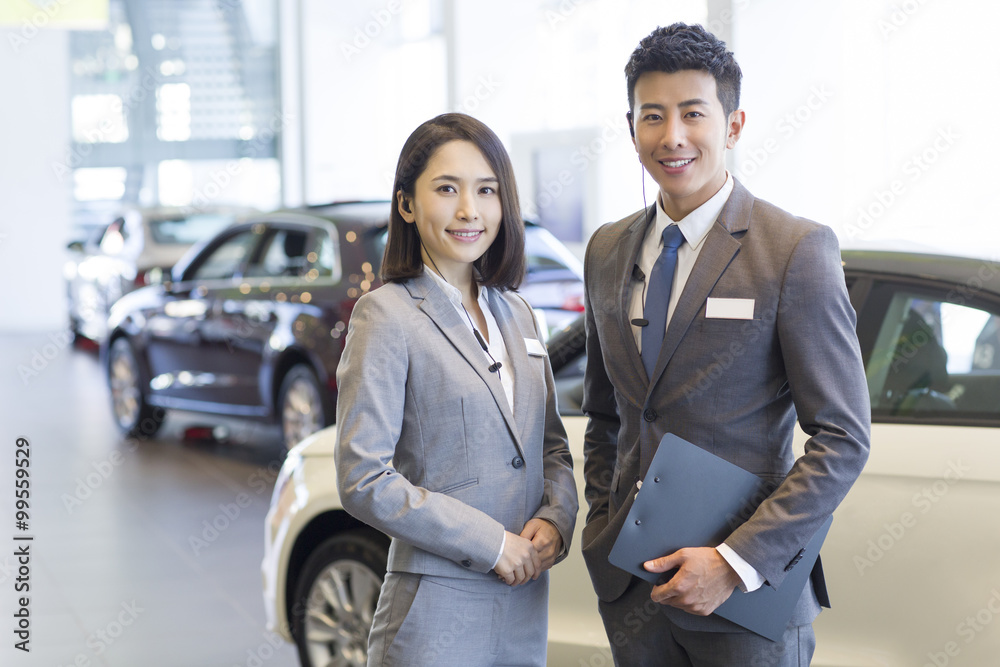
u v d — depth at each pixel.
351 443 1.59
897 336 2.23
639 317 1.72
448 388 1.66
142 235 9.47
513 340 1.81
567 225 9.98
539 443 1.78
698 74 1.59
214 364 6.02
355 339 1.66
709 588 1.52
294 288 5.41
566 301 4.96
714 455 1.58
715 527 1.57
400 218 1.74
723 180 1.67
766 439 1.62
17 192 14.34
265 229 5.89
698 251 1.66
